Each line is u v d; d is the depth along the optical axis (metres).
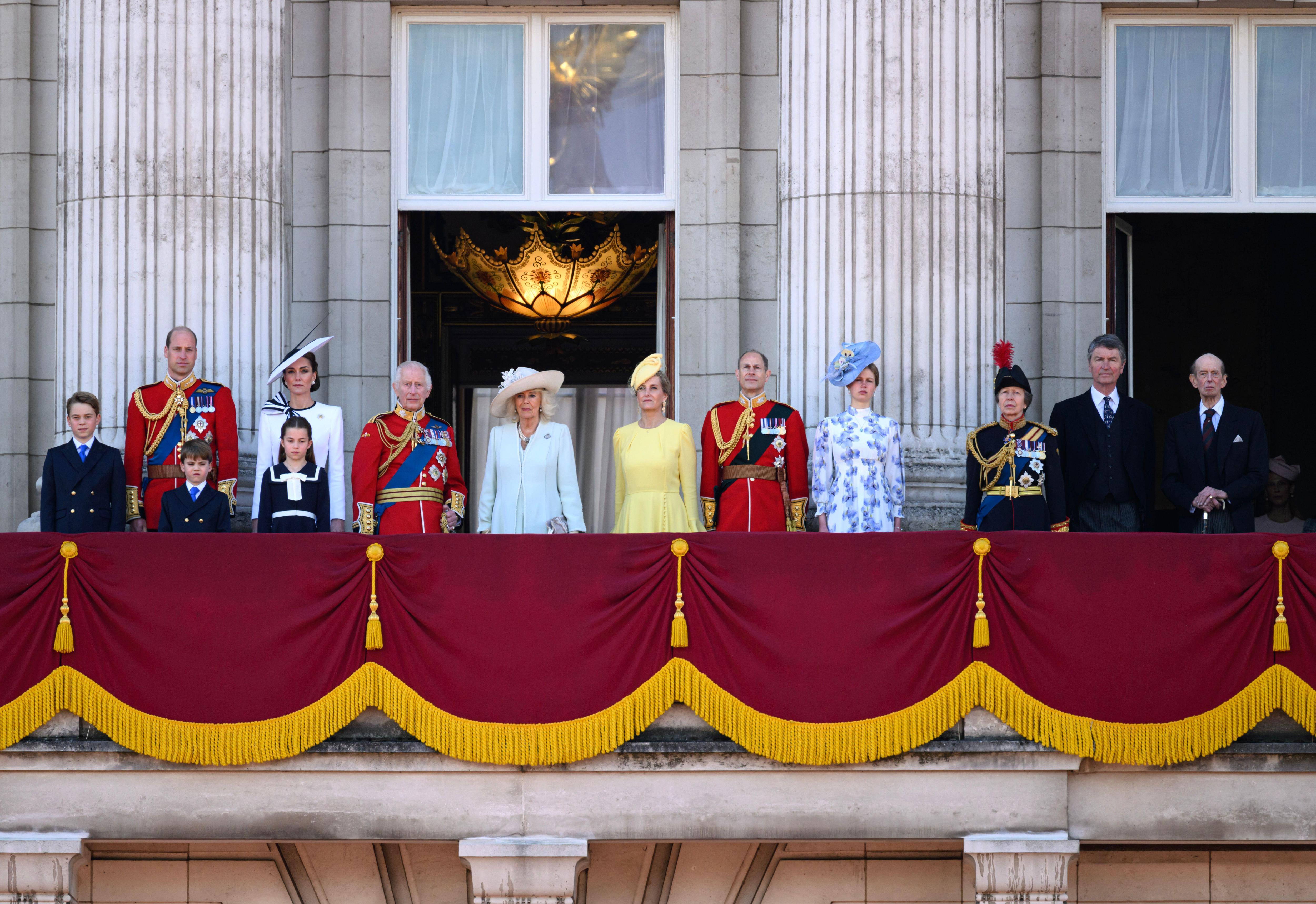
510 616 32.50
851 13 41.59
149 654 32.41
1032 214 45.16
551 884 32.12
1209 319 66.50
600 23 46.03
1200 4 45.53
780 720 32.25
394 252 45.25
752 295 44.91
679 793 32.50
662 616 32.56
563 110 46.00
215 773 32.50
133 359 40.81
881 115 41.31
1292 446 64.94
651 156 45.88
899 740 32.22
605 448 55.72
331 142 44.81
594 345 56.16
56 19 45.47
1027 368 44.84
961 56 41.62
